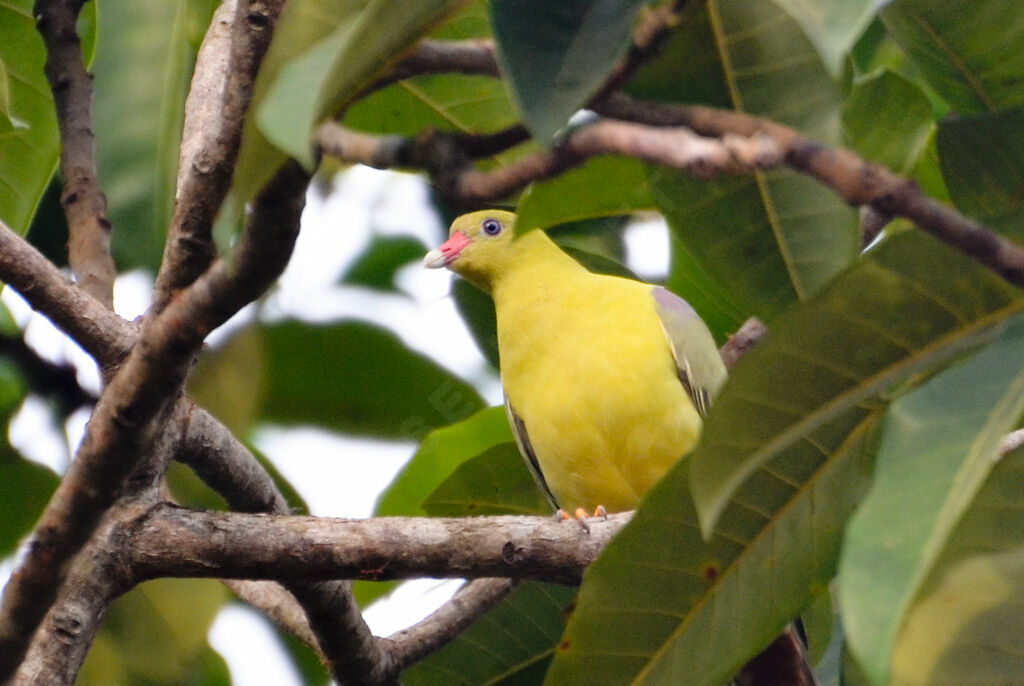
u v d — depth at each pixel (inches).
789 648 240.4
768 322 183.6
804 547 160.1
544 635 247.3
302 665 281.6
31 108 237.9
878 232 231.8
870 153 203.5
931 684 142.6
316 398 272.4
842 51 87.6
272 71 107.8
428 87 220.5
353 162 115.7
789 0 90.5
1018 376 111.7
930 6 170.6
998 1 167.5
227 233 110.5
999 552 144.8
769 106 152.5
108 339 197.2
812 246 175.3
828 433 153.3
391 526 185.9
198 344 147.2
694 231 177.5
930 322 121.6
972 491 103.1
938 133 160.1
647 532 154.2
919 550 101.3
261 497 217.2
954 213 101.7
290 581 186.1
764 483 156.4
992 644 142.0
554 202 138.3
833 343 121.6
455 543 186.7
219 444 209.6
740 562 159.2
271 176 112.8
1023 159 157.6
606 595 159.0
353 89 112.3
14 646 167.2
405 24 104.5
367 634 217.2
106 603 188.7
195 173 151.9
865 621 98.4
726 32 147.7
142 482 190.5
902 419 112.3
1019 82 176.4
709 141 104.7
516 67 106.2
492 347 320.2
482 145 115.5
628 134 106.3
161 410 155.4
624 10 108.7
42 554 161.2
